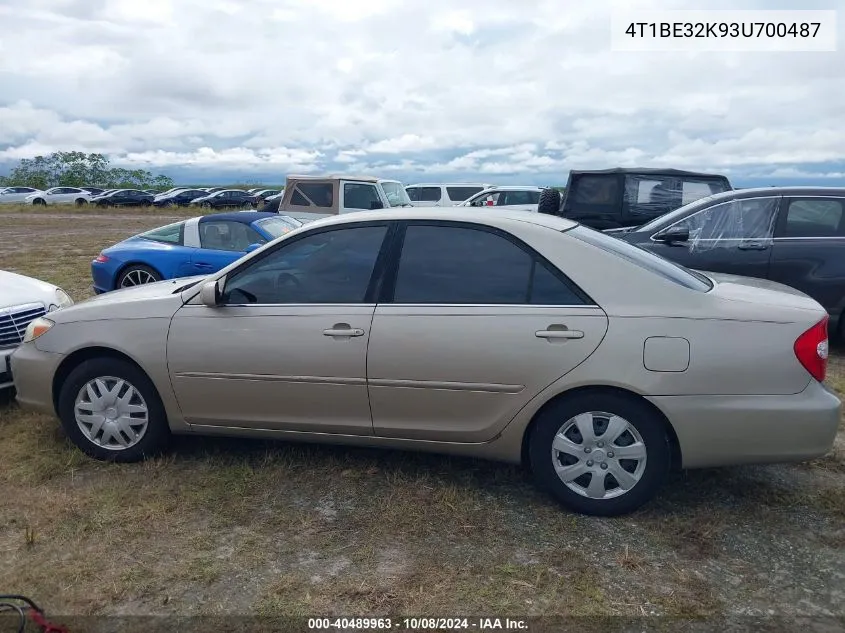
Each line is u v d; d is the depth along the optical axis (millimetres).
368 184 13875
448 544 3203
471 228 3600
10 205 45281
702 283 3646
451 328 3447
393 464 4012
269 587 2895
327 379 3646
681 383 3221
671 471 3930
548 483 3477
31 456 4168
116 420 4055
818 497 3637
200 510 3520
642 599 2799
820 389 3248
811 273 6539
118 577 2969
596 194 10680
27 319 5180
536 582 2898
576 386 3328
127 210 42062
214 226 8789
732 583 2904
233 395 3832
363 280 3662
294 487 3756
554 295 3400
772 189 6840
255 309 3770
